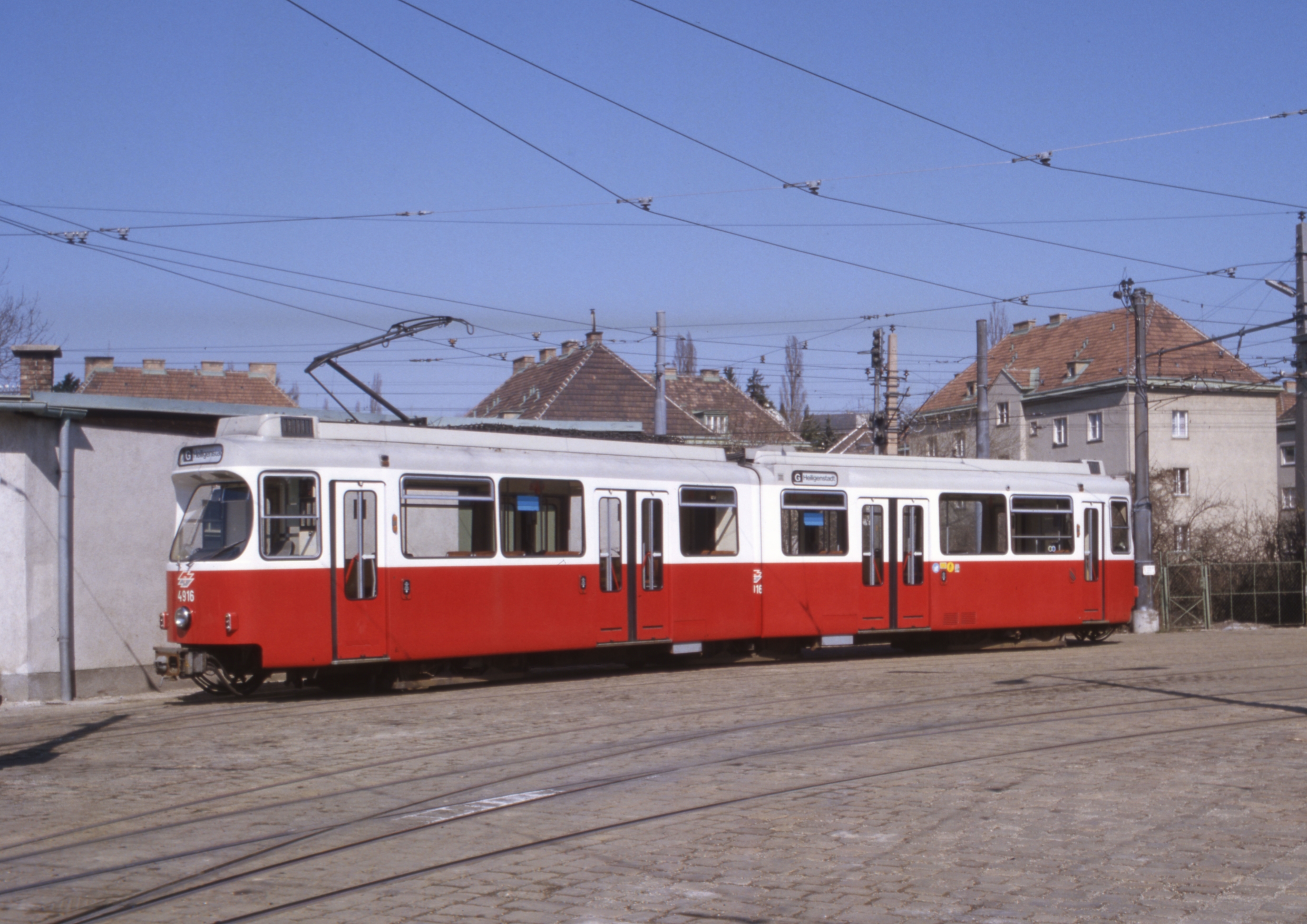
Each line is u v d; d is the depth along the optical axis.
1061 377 59.31
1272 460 56.66
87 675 16.44
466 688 16.50
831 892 6.55
